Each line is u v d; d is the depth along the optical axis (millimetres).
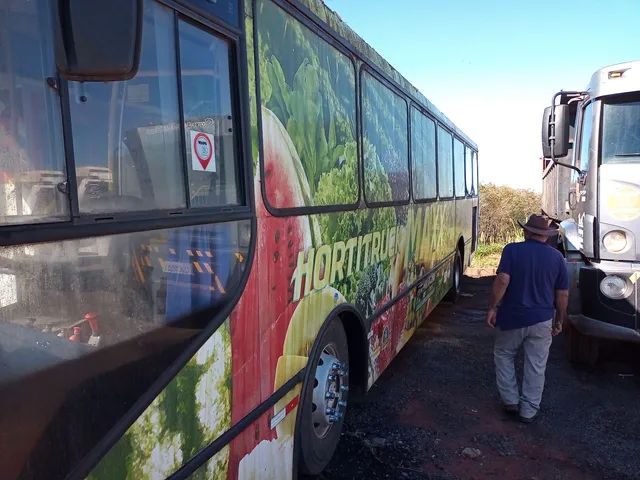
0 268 1434
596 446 4367
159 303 1958
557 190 9188
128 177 1866
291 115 3043
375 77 4664
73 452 1594
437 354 6766
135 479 1797
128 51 1438
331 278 3604
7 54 1534
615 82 5355
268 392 2744
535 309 4688
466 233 11062
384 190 4859
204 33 2297
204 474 2170
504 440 4461
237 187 2520
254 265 2604
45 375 1527
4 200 1495
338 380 3789
